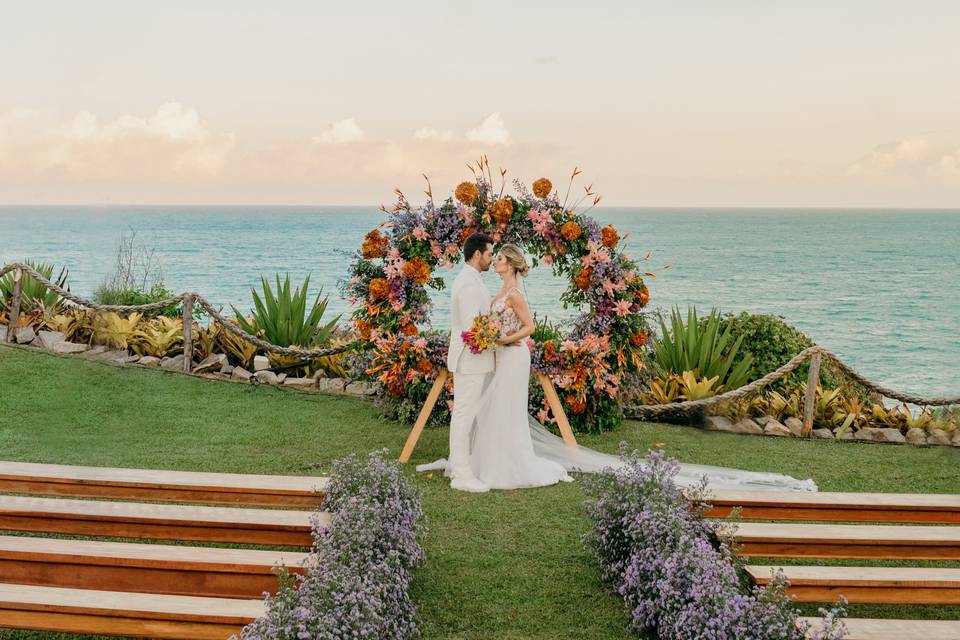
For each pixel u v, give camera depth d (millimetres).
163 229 150750
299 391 9359
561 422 7391
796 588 4109
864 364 20297
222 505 5027
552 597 4348
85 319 10508
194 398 8797
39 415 7871
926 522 5008
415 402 8172
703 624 3572
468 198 7766
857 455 7703
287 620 3266
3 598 3699
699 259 70625
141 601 3729
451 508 5781
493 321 6129
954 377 18266
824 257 75250
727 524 4492
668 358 9844
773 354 9766
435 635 3910
